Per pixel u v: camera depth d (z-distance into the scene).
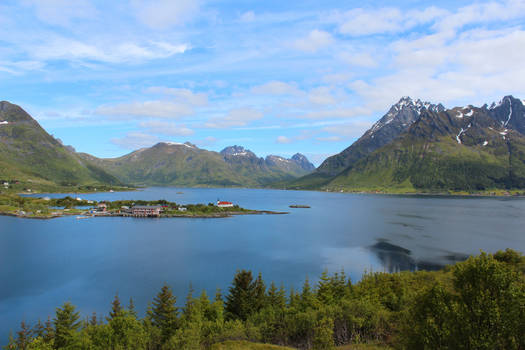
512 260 96.50
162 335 60.94
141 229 195.12
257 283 77.06
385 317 57.16
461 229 192.62
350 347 49.62
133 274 105.88
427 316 36.78
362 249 142.62
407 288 76.12
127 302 83.88
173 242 156.75
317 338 51.94
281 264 118.56
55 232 180.75
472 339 31.75
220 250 140.12
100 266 114.44
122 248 142.88
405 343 38.81
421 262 121.19
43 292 90.44
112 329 57.66
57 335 61.56
